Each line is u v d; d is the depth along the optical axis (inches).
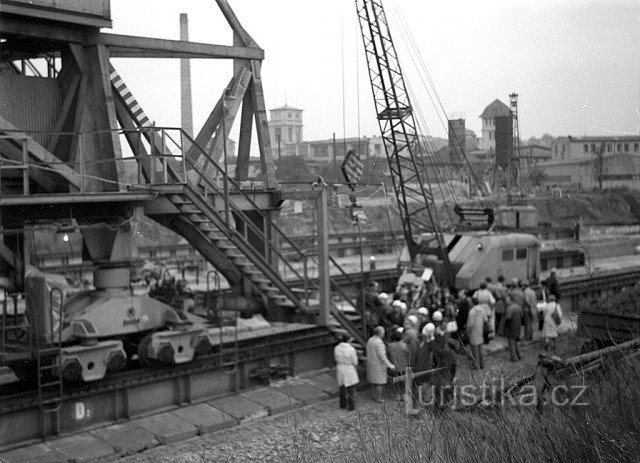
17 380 555.5
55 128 607.2
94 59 603.8
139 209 546.3
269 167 731.4
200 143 703.7
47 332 485.4
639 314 490.6
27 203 472.1
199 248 621.0
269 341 616.7
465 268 892.6
